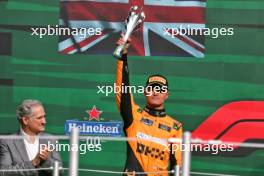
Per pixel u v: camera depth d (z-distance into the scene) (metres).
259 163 15.95
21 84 16.02
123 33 14.68
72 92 16.03
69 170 12.45
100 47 16.08
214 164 15.96
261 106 15.95
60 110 16.02
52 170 13.39
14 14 16.02
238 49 15.98
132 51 15.98
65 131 15.97
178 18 16.02
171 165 14.13
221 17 15.98
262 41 15.95
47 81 16.05
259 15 15.95
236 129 15.97
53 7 16.08
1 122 15.98
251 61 15.97
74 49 16.08
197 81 15.98
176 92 15.98
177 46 16.02
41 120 13.92
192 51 16.02
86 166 16.00
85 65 16.05
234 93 15.99
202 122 15.97
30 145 13.88
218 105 15.98
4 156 13.63
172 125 14.39
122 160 16.05
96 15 16.08
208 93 15.98
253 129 15.95
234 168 15.97
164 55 16.00
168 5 16.00
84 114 16.02
